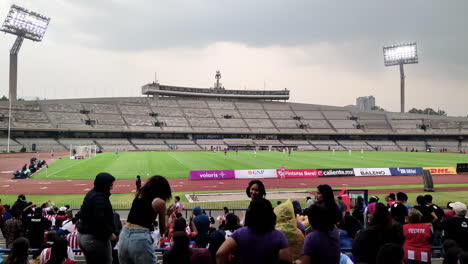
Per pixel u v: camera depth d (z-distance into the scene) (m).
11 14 85.38
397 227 5.76
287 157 71.19
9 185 34.75
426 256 7.41
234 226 9.02
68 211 14.04
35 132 95.25
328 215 4.95
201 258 5.32
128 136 107.69
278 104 139.12
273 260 4.45
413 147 116.81
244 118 125.12
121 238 5.05
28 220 12.34
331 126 125.06
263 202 4.65
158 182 5.21
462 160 67.38
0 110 92.00
